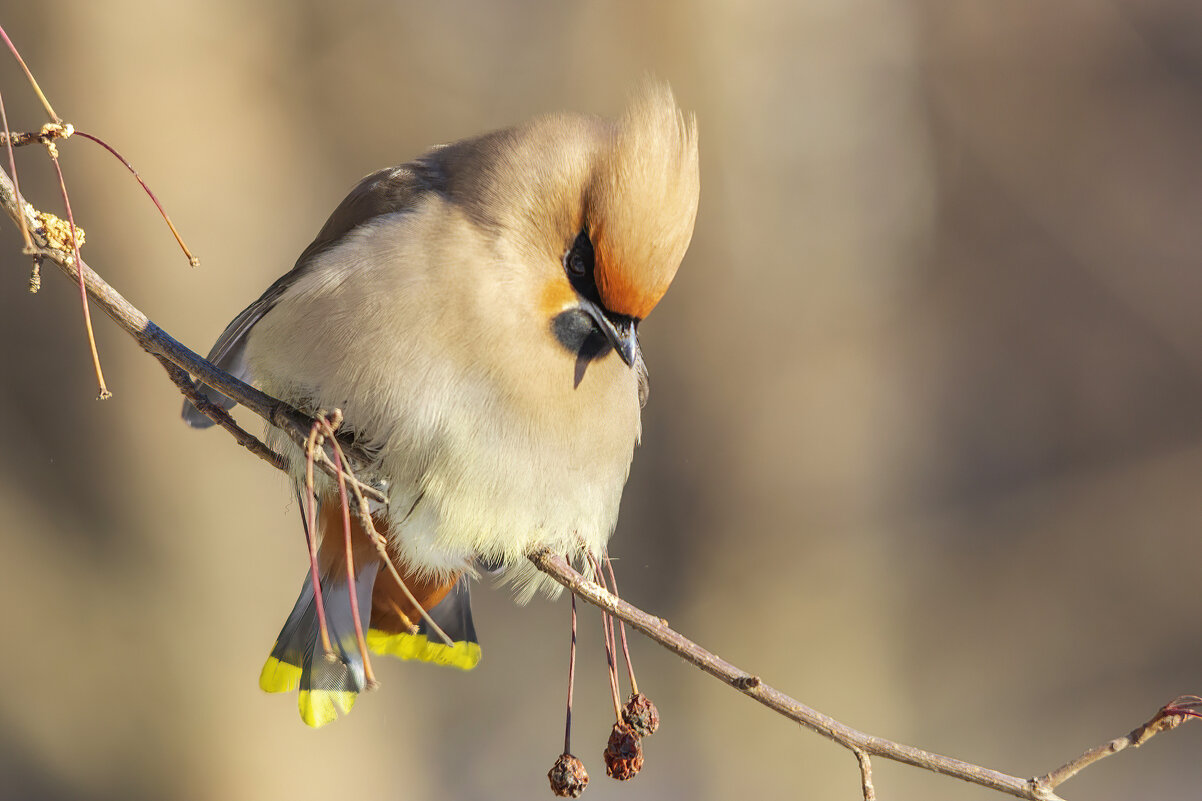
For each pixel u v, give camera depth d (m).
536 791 14.71
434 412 6.35
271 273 12.41
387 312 6.34
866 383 14.87
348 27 14.24
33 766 11.77
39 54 11.49
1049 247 19.03
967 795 15.47
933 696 16.75
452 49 14.98
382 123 14.64
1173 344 18.92
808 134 14.41
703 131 14.10
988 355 18.84
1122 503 18.34
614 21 14.40
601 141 6.42
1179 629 17.61
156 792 11.97
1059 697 16.97
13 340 11.80
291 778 12.45
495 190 6.44
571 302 6.43
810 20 14.41
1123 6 19.09
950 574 17.31
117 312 5.82
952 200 18.48
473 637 7.60
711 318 14.42
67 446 11.87
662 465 14.84
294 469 6.48
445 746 14.95
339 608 6.90
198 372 5.91
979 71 18.83
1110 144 19.17
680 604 14.89
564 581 6.07
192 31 11.95
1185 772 15.95
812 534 14.71
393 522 6.72
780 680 14.73
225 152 12.13
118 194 11.62
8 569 11.81
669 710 15.16
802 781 14.66
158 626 11.93
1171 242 19.09
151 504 11.92
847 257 14.67
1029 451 18.61
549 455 6.57
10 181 5.23
